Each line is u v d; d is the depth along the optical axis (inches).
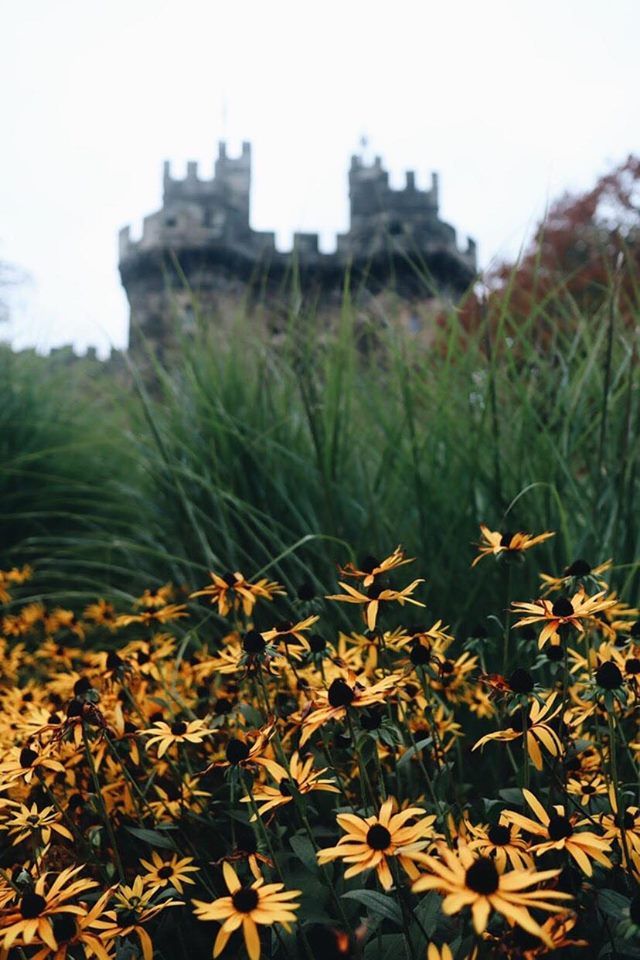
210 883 59.1
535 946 38.6
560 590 86.5
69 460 178.7
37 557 161.5
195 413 137.1
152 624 79.9
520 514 100.6
